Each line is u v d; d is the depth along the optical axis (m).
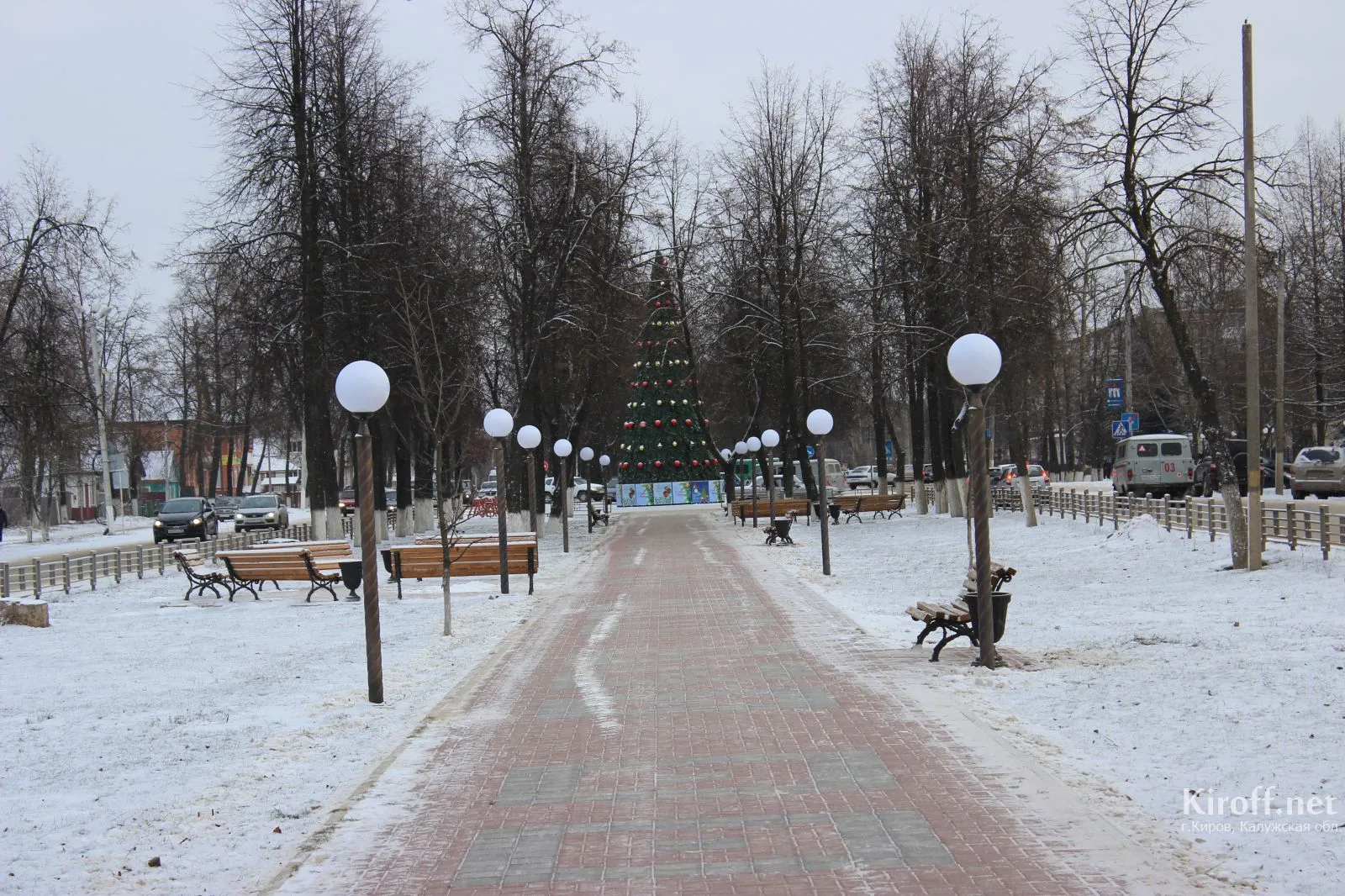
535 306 37.06
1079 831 6.52
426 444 44.41
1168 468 43.00
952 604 13.66
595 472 85.06
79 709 11.70
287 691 12.31
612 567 27.97
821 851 6.38
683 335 54.94
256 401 61.44
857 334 40.50
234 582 24.16
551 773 8.38
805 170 41.62
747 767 8.30
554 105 35.88
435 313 33.72
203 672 13.98
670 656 13.64
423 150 35.47
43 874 6.56
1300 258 42.66
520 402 38.56
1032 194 22.97
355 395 11.46
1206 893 5.55
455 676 12.91
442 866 6.46
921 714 9.73
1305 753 7.86
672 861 6.36
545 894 5.95
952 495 38.22
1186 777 7.49
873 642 14.04
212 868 6.60
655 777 8.15
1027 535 30.36
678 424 64.31
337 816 7.45
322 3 33.12
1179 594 17.16
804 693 10.98
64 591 24.94
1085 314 21.73
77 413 53.56
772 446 36.88
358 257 32.56
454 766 8.71
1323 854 5.99
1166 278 19.73
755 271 44.50
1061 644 13.23
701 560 29.06
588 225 37.25
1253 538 18.58
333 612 20.30
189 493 96.44
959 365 12.02
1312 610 14.30
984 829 6.63
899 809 7.10
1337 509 25.98
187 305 62.44
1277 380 41.53
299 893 6.09
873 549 29.77
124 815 7.73
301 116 32.50
